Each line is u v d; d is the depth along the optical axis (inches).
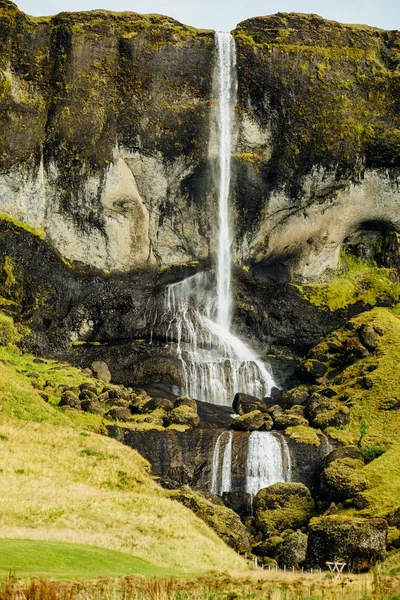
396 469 2824.8
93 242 3614.7
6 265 3491.6
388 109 3779.5
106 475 2566.4
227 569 2027.6
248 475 2925.7
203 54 3671.3
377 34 3875.5
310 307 3742.6
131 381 3440.0
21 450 2559.1
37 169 3560.5
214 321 3722.9
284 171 3695.9
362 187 3782.0
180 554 2037.4
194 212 3710.6
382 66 3814.0
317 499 2819.9
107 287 3614.7
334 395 3255.4
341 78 3740.2
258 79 3693.4
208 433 2974.9
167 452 2923.2
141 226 3671.3
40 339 3449.8
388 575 1966.0
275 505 2770.7
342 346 3558.1
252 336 3725.4
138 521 2167.8
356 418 3100.4
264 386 3550.7
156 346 3565.5
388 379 3223.4
